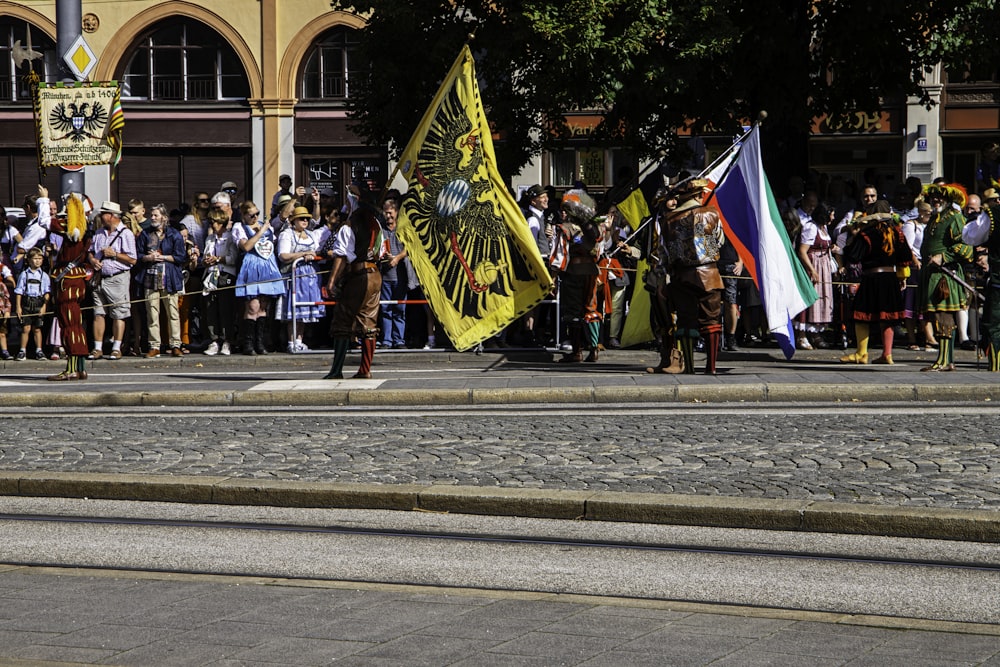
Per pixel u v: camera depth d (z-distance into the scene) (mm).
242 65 32094
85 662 5023
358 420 10961
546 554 6863
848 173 30172
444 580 6406
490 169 14102
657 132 20719
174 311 16953
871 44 20234
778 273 14148
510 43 18828
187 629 5492
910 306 16297
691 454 8914
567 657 5066
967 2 19828
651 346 16938
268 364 16328
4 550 7090
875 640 5289
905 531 7016
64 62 17609
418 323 16891
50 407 12688
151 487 8375
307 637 5359
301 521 7730
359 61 20734
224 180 32531
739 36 18234
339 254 13523
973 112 29250
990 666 4922
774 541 7008
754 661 5000
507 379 13203
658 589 6176
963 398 11711
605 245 16438
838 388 11828
